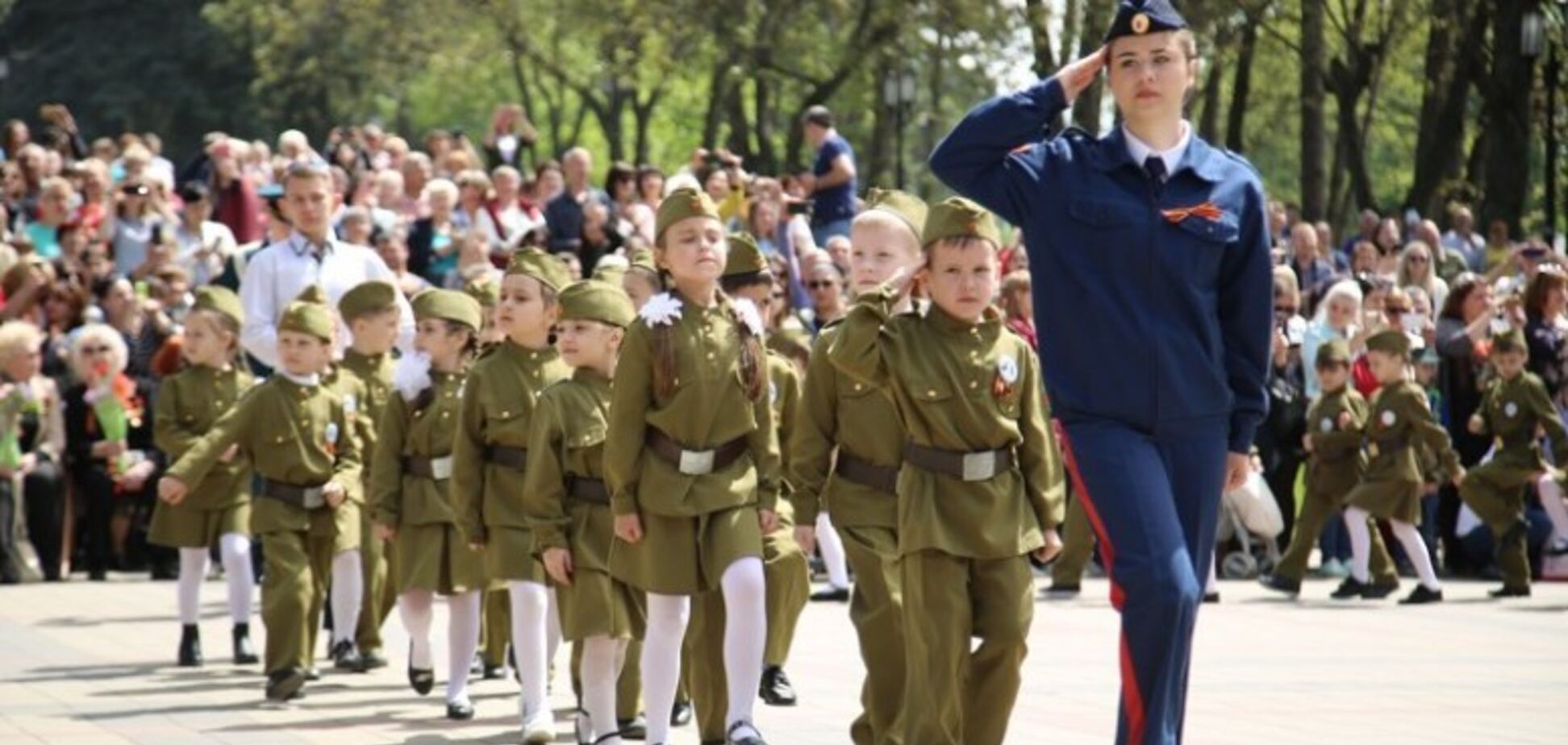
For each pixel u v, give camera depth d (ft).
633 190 114.21
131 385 97.55
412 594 58.75
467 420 53.36
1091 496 38.58
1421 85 226.79
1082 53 144.05
